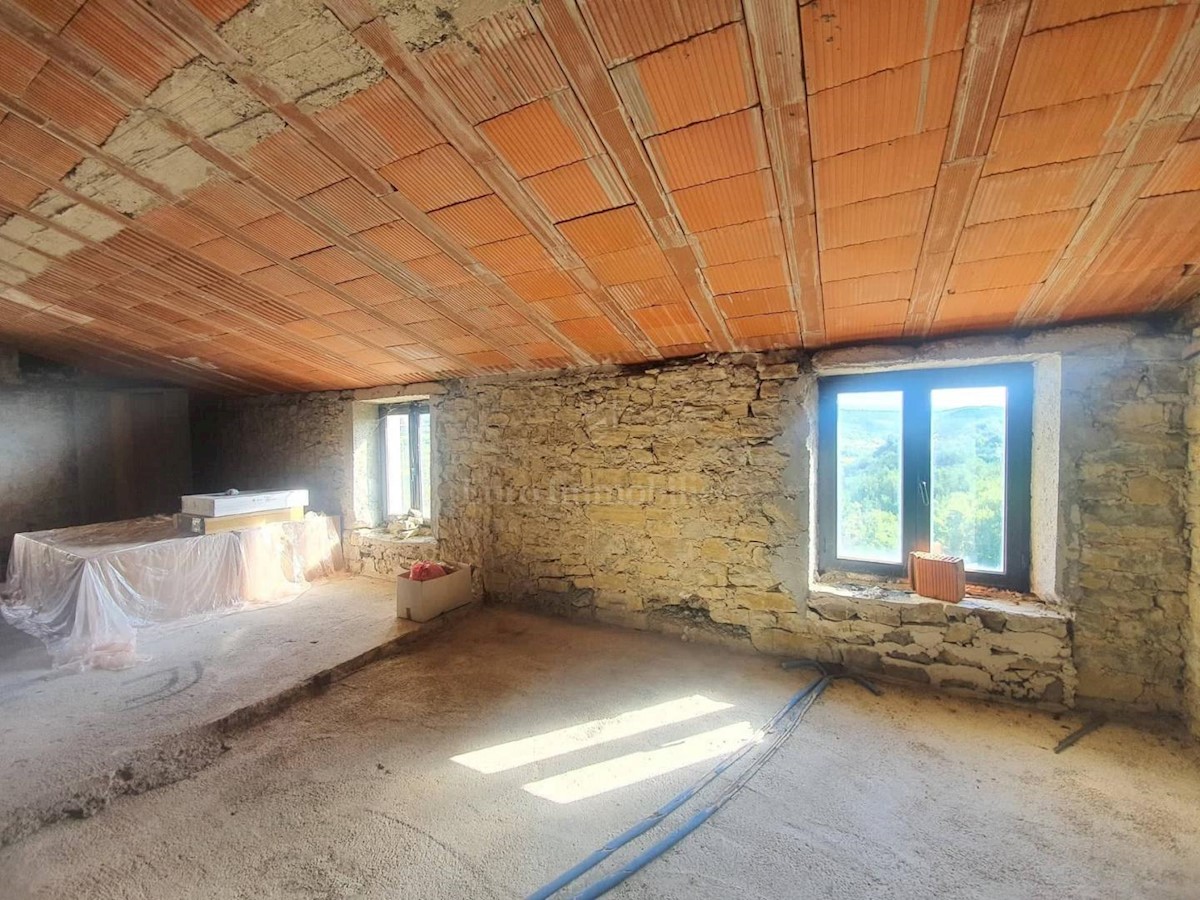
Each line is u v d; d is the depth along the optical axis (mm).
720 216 1831
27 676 2625
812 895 1407
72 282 2914
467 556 3988
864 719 2268
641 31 1199
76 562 3018
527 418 3686
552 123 1496
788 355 2855
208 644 3033
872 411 2957
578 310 2641
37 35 1310
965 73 1206
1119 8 1029
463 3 1154
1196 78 1144
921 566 2654
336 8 1190
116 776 1856
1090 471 2248
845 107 1340
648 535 3266
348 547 4707
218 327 3416
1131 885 1421
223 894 1424
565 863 1518
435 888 1438
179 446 5301
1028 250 1813
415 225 2043
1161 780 1838
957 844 1574
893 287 2143
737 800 1778
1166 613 2150
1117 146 1350
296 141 1651
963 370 2730
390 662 2912
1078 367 2256
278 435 5188
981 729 2182
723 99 1362
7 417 4656
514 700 2475
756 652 2949
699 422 3086
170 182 1916
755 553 2945
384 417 4867
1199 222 1582
